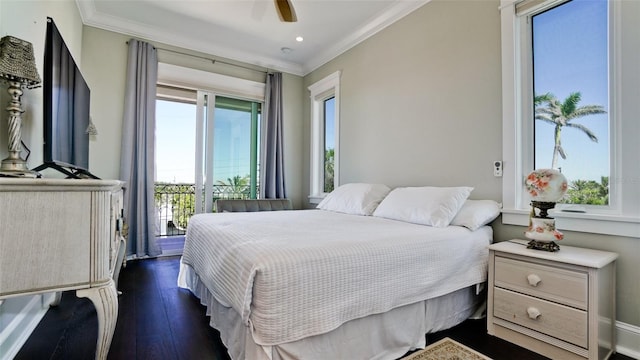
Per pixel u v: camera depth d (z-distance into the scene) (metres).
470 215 2.09
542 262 1.63
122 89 3.53
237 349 1.46
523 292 1.70
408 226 2.05
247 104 4.43
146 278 2.88
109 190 1.27
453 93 2.58
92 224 1.20
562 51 2.00
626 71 1.70
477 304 2.04
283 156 4.56
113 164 3.47
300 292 1.27
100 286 1.21
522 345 1.70
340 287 1.37
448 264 1.79
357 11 3.18
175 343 1.71
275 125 4.46
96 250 1.20
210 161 4.11
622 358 1.59
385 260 1.53
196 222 2.36
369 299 1.46
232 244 1.57
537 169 1.95
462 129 2.50
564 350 1.54
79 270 1.17
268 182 4.42
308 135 4.64
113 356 1.57
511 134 2.17
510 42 2.19
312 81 4.56
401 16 3.08
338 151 3.93
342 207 3.02
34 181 1.07
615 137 1.74
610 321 1.60
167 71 3.81
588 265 1.46
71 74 2.04
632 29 1.67
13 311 1.58
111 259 1.37
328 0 2.99
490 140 2.31
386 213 2.49
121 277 2.90
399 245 1.61
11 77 1.42
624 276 1.66
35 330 1.83
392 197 2.59
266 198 4.39
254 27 3.57
